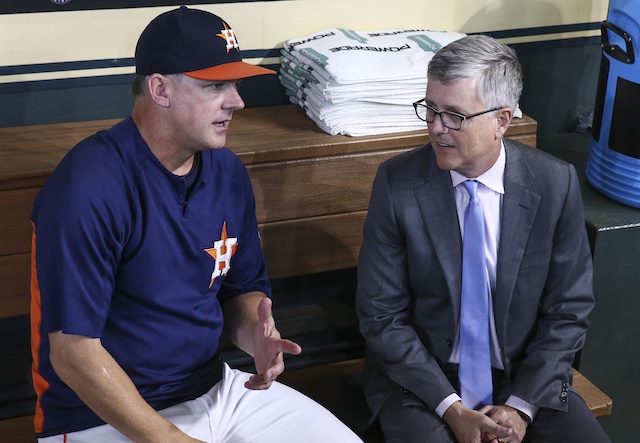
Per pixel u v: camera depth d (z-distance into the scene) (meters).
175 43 2.00
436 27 3.17
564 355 2.44
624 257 2.99
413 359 2.42
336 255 2.87
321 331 3.08
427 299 2.46
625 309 3.05
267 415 2.29
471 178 2.36
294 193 2.74
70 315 1.97
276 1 2.92
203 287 2.21
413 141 2.80
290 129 2.81
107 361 2.01
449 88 2.20
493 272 2.42
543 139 3.48
